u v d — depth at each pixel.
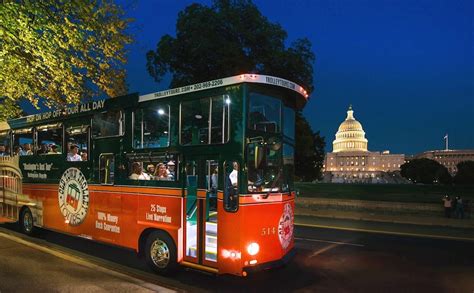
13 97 11.81
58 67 10.38
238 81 7.30
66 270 8.21
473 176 71.00
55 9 9.73
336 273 9.45
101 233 9.68
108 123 9.73
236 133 7.27
